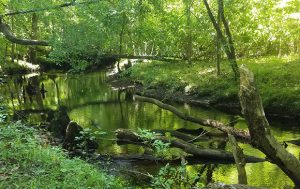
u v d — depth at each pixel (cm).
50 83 2928
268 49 2616
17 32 3116
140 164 970
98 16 1744
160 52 2680
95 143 1095
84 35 1772
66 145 1052
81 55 1947
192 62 2400
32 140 775
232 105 1673
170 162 980
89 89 2539
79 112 1753
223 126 1235
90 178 634
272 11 2508
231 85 1780
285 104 1481
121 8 1728
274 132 1280
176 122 1462
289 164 639
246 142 1159
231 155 998
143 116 1605
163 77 2159
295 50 2500
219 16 1831
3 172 627
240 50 2609
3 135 805
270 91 1572
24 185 575
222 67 2098
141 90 2197
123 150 1088
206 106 1745
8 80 2914
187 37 2311
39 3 1823
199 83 1914
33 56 3641
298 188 663
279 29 2547
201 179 879
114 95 2248
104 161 991
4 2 2109
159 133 1222
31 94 2330
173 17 2039
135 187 808
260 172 905
